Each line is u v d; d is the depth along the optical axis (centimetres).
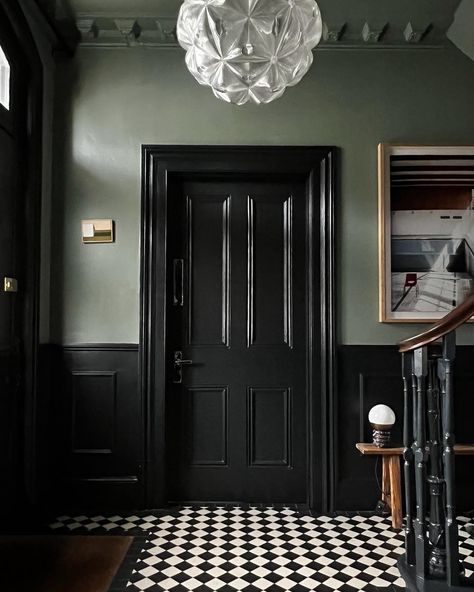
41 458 316
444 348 185
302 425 343
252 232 350
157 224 336
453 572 181
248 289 347
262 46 177
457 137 340
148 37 334
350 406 330
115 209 337
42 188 321
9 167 294
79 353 333
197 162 338
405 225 333
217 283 348
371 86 342
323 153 337
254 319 346
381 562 254
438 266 331
